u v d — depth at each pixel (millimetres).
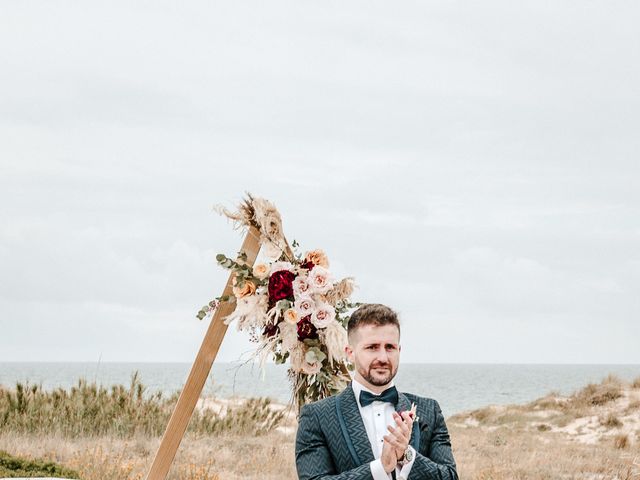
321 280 4980
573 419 25078
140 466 11016
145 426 14703
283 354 5094
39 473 6797
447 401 71812
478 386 115312
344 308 5086
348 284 5016
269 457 12977
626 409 25047
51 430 14359
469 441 18688
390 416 3547
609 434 22281
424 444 3543
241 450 13711
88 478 9656
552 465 14273
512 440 19297
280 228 5113
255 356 5016
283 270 5027
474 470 13336
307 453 3574
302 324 5004
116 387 15797
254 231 5133
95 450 11195
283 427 17094
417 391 95188
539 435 22516
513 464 14023
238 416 16219
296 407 5086
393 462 3271
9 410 14977
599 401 27031
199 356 5117
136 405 15430
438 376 186875
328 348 4961
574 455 15812
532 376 195125
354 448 3465
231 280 5148
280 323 5023
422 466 3355
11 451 12062
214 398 17141
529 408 28125
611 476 12914
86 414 15031
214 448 13734
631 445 19062
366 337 3523
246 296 5051
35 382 16016
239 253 5125
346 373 5090
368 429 3521
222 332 5137
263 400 17203
